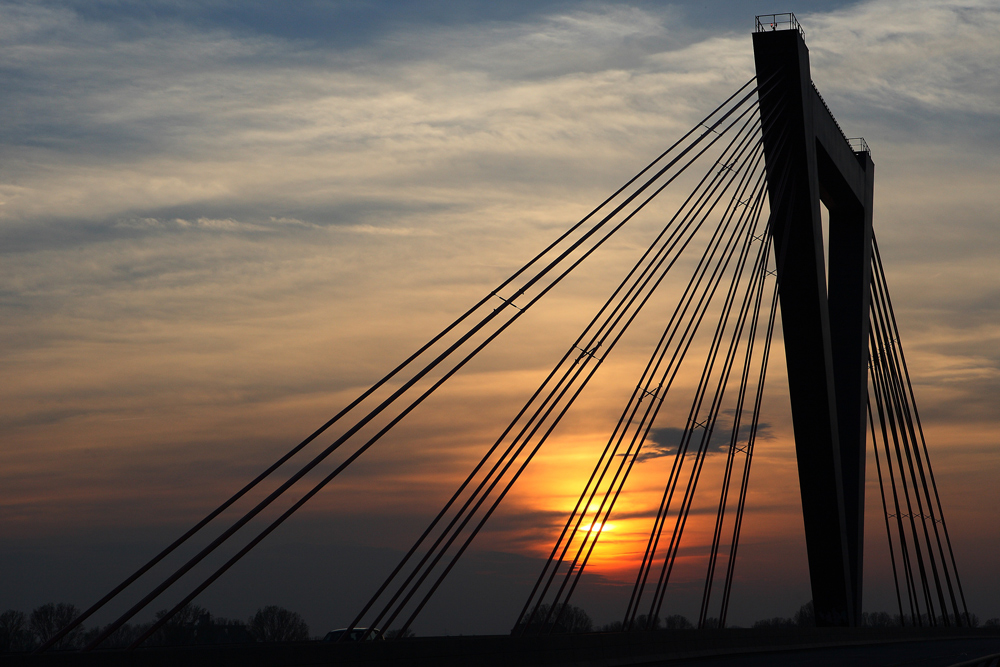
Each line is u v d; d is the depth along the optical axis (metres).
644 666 22.28
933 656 29.20
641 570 29.14
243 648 12.47
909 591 52.88
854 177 48.84
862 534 44.59
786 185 40.78
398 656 14.91
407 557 21.80
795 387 41.44
